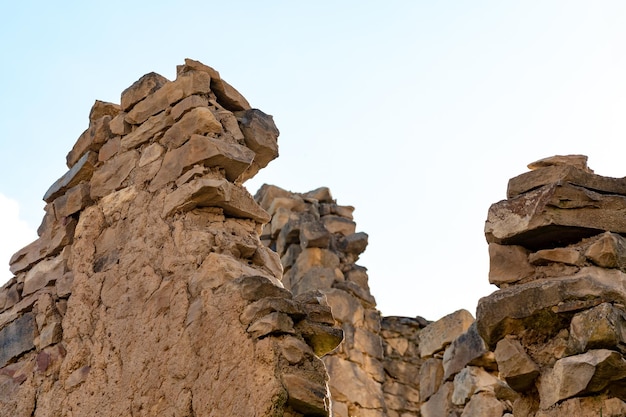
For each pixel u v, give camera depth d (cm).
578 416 510
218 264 598
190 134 675
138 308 635
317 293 591
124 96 749
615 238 553
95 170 750
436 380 1057
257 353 534
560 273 561
